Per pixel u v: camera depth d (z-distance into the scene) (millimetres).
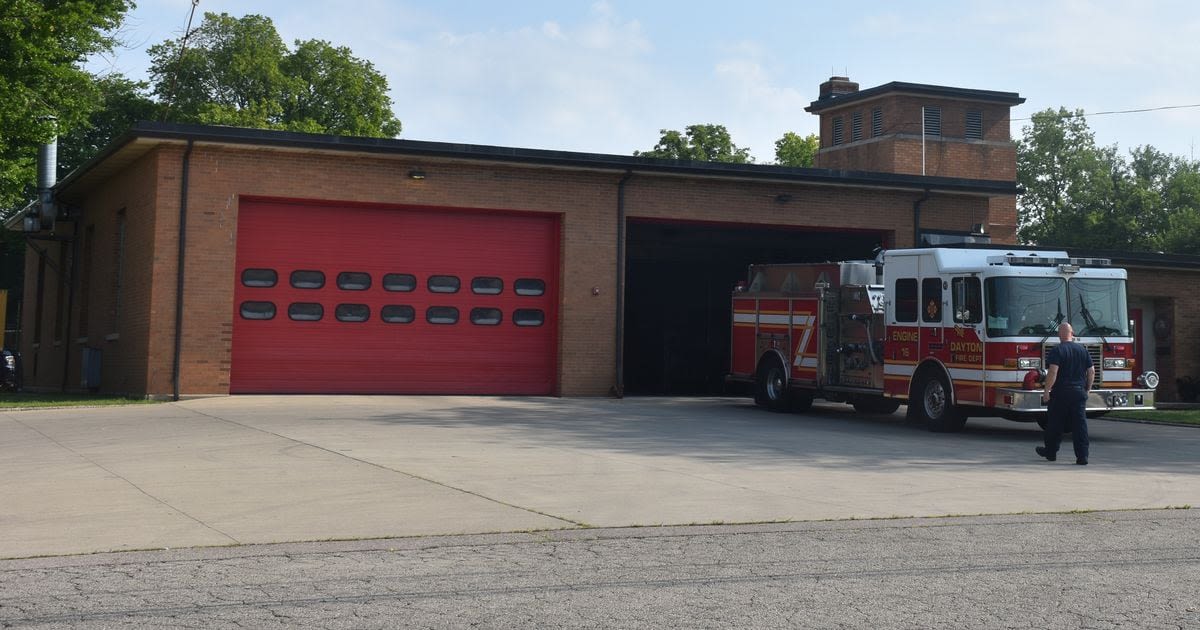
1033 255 18203
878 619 6301
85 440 15023
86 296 29547
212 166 22406
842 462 13914
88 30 31188
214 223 22391
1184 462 14828
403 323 23969
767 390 22812
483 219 24594
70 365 30875
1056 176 81875
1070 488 11914
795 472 12773
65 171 50500
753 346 23391
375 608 6449
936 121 52125
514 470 12430
